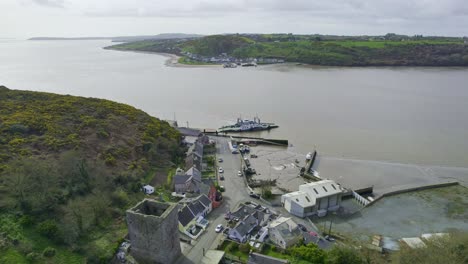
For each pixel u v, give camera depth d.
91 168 78.44
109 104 120.62
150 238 53.50
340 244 64.62
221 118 158.00
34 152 80.06
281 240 62.81
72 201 65.44
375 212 80.56
